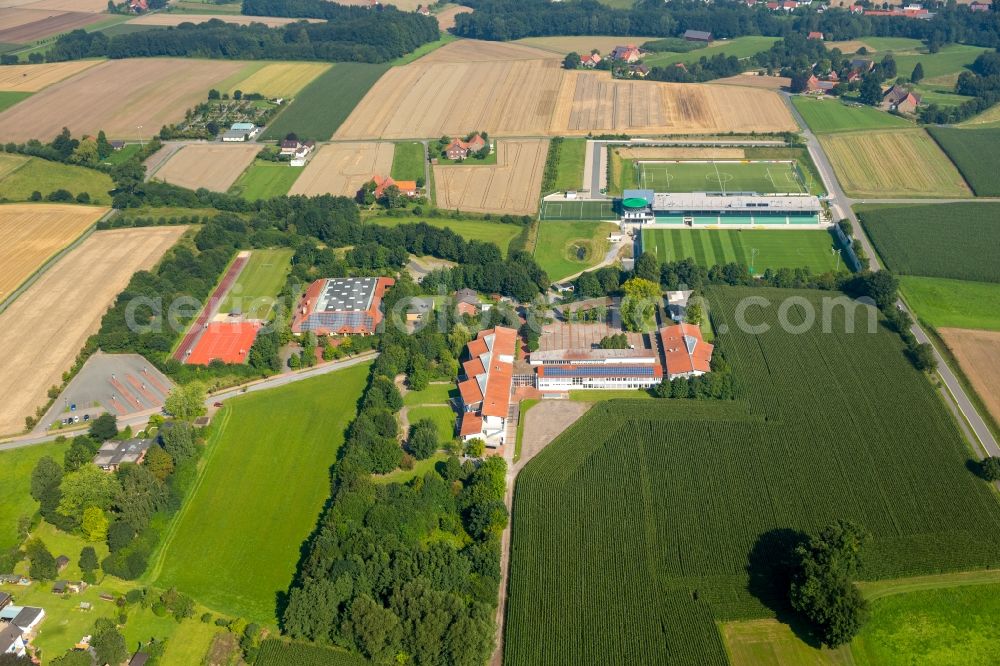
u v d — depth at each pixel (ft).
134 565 632.38
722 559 625.00
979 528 646.74
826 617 551.18
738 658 554.05
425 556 601.62
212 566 642.63
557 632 572.51
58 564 643.86
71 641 582.35
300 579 620.90
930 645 562.66
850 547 588.91
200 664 565.53
